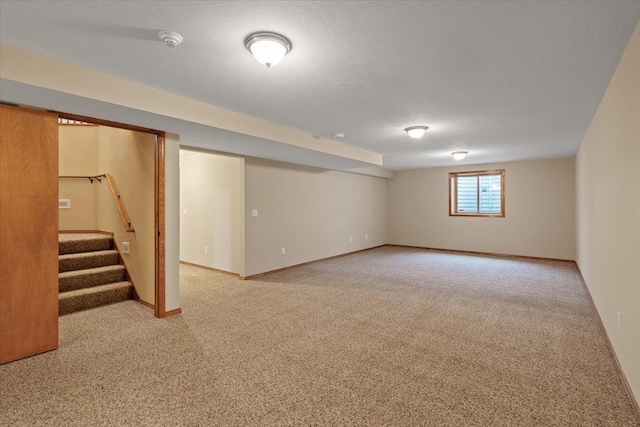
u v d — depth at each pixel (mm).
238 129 3541
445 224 8414
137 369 2426
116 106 2615
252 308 3822
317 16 1728
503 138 4848
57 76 2262
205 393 2127
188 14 1715
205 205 6070
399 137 4785
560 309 3811
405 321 3424
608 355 2674
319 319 3473
